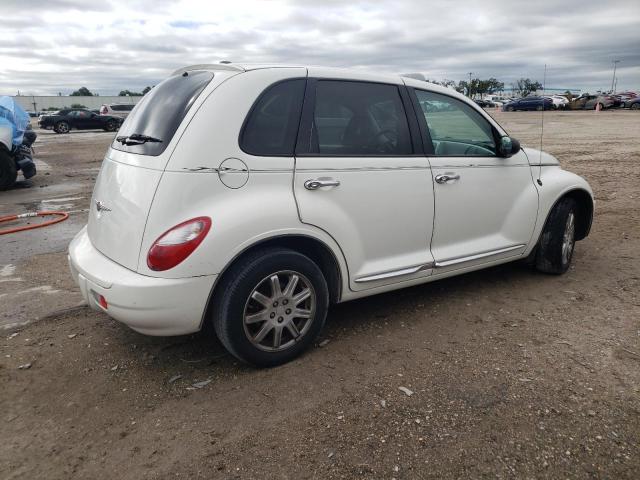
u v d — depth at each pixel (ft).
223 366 11.02
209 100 9.89
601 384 10.00
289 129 10.55
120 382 10.48
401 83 12.55
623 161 40.60
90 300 10.67
